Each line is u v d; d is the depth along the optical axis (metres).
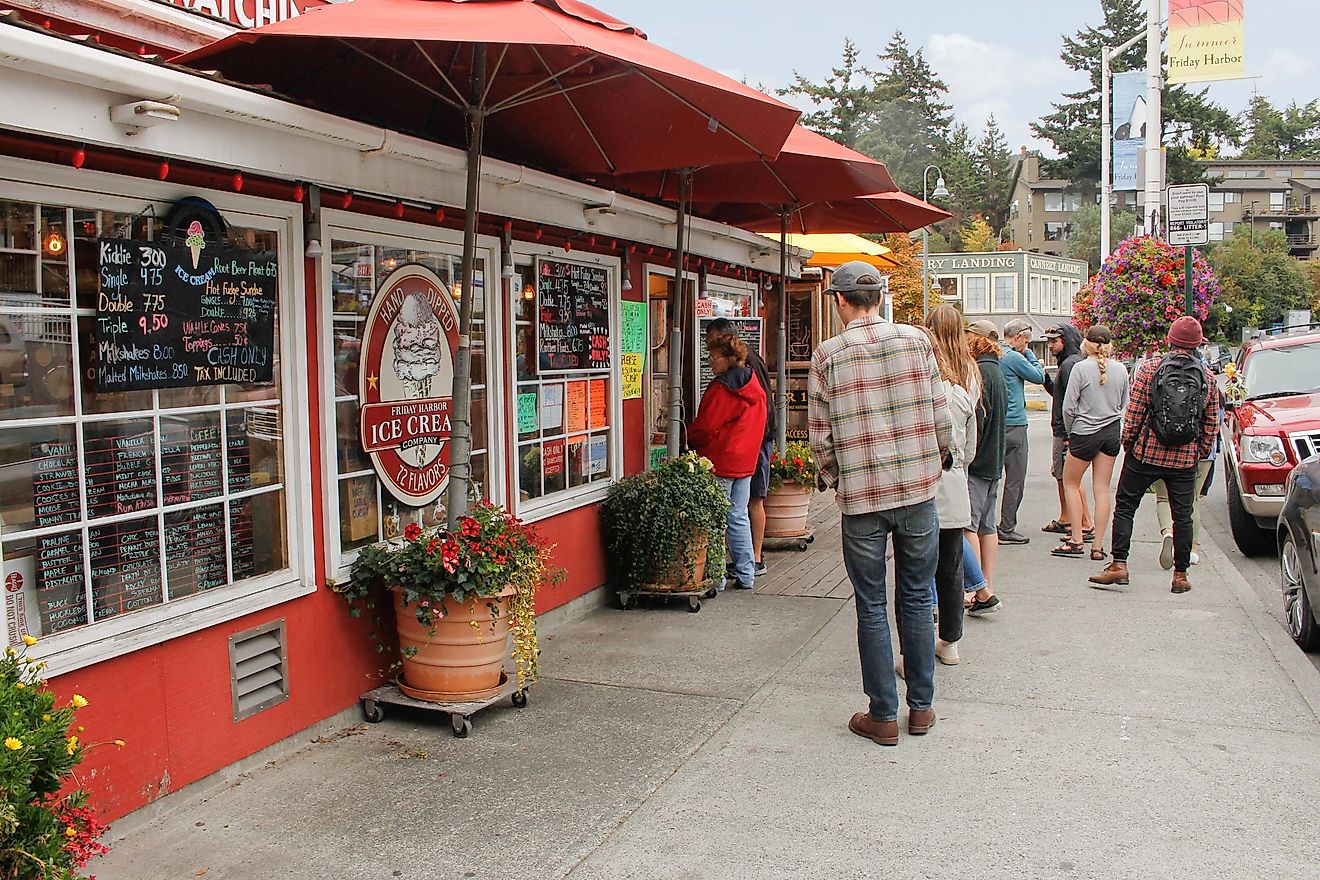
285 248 4.74
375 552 5.12
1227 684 5.66
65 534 3.88
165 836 4.04
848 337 4.95
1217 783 4.44
